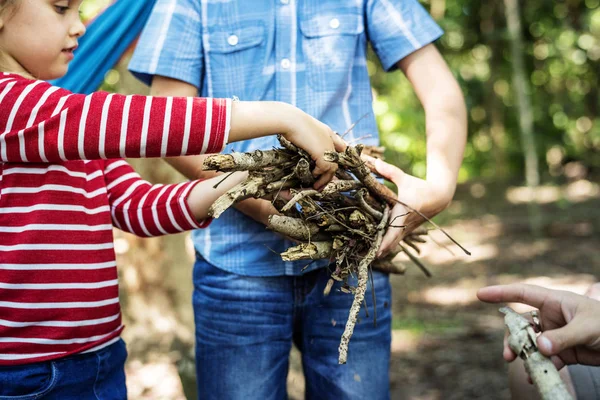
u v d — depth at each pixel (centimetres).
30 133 82
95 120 81
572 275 311
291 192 85
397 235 93
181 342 189
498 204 514
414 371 208
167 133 81
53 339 88
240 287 105
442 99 107
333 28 105
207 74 107
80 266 89
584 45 595
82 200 91
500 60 604
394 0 108
